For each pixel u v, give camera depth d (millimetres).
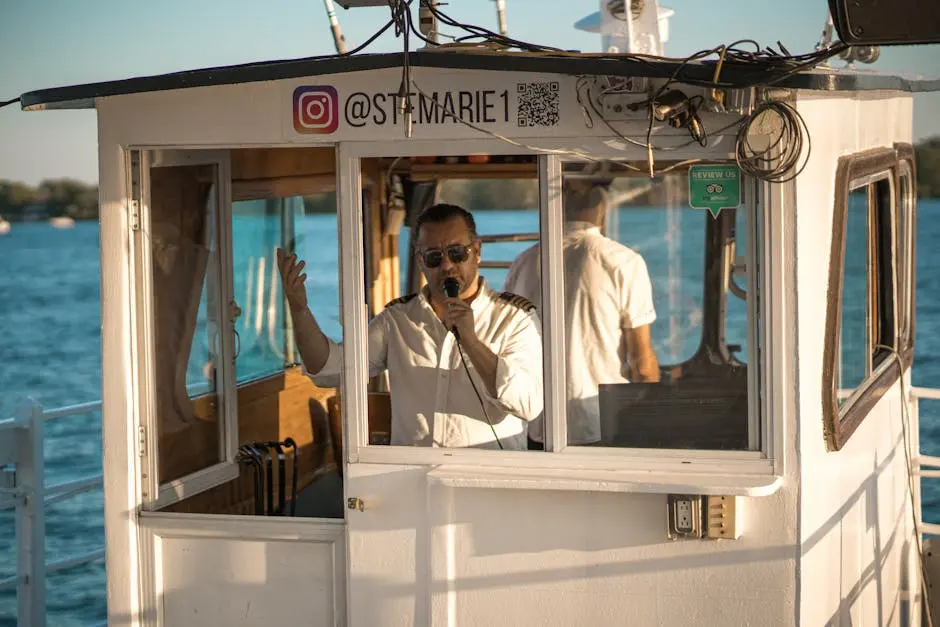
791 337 4324
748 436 4426
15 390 37469
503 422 4703
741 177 4336
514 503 4551
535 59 4160
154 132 4766
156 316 4973
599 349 4512
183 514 4957
